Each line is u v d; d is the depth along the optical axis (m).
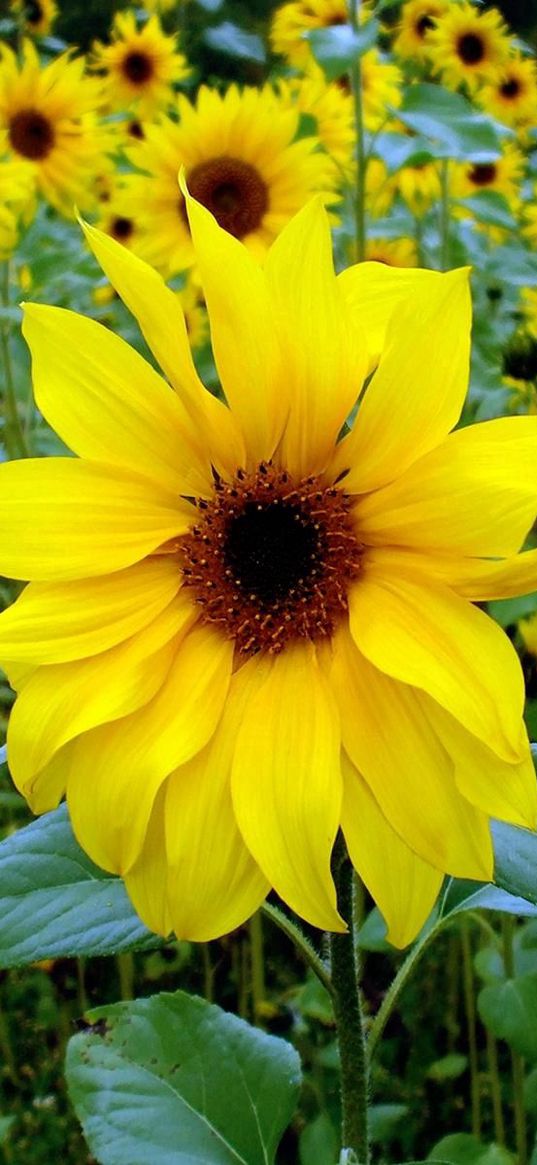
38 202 1.19
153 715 0.41
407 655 0.37
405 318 0.38
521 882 0.41
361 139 0.91
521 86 1.39
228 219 1.08
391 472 0.41
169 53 1.44
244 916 0.39
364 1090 0.45
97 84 1.16
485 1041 0.89
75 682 0.41
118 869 0.39
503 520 0.37
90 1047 0.44
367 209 1.10
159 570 0.43
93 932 0.43
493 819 0.43
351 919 0.43
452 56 1.24
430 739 0.37
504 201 1.01
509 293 1.21
